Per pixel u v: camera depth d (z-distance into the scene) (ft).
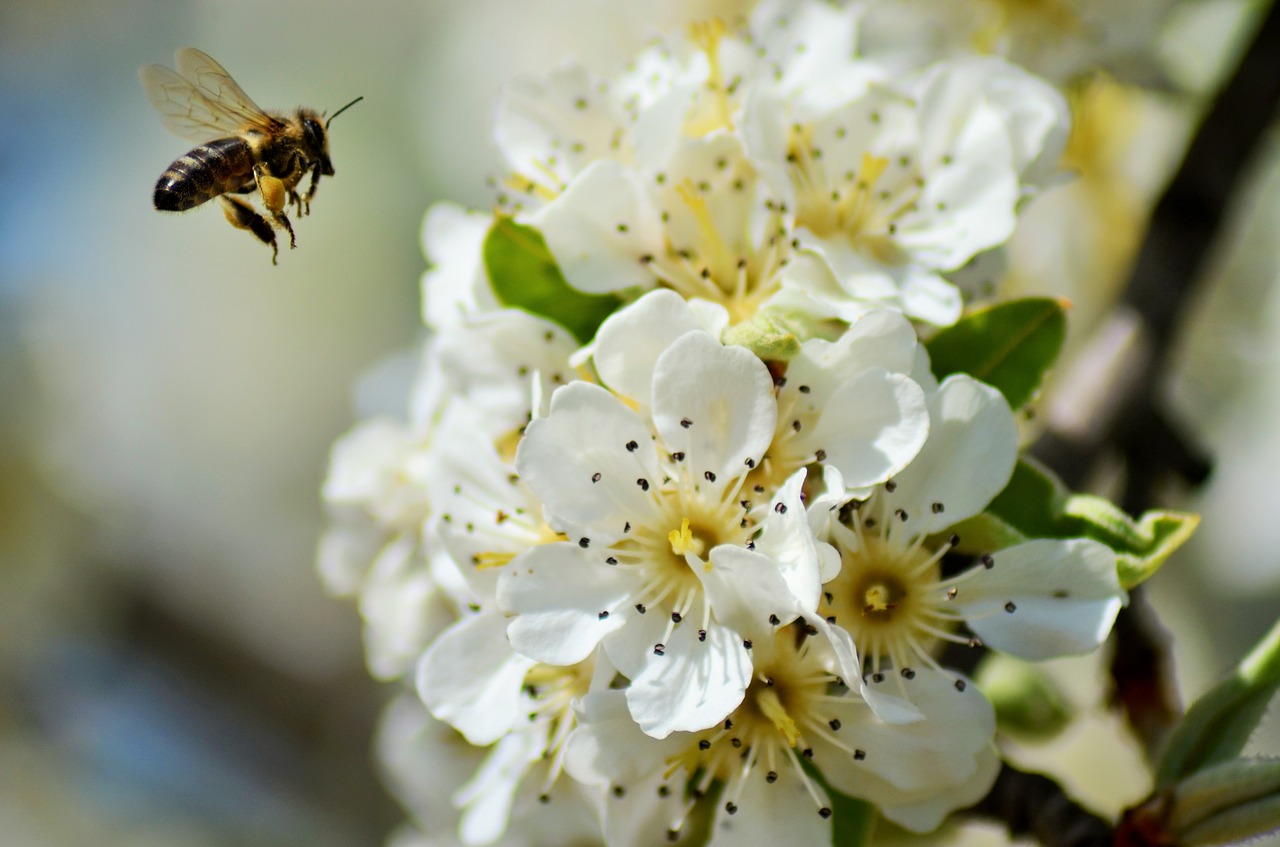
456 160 1.67
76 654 1.64
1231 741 0.94
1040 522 0.93
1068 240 1.17
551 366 0.96
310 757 1.55
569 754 0.92
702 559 0.92
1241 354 1.22
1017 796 0.95
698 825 0.94
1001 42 1.13
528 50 1.54
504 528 0.96
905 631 0.92
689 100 0.95
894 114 0.97
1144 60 1.13
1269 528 1.29
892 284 0.95
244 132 1.06
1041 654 0.91
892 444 0.91
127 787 1.56
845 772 0.92
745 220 0.96
